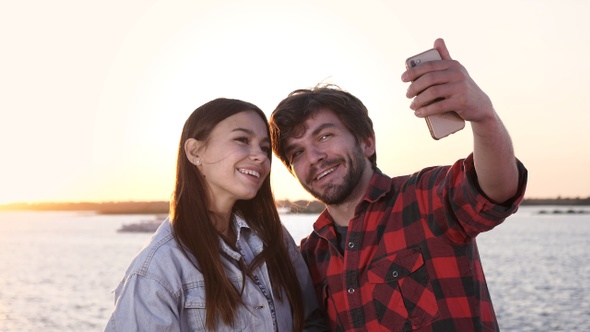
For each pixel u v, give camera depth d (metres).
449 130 0.90
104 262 14.92
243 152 1.22
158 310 1.11
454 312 1.16
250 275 1.25
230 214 1.33
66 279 11.54
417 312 1.18
